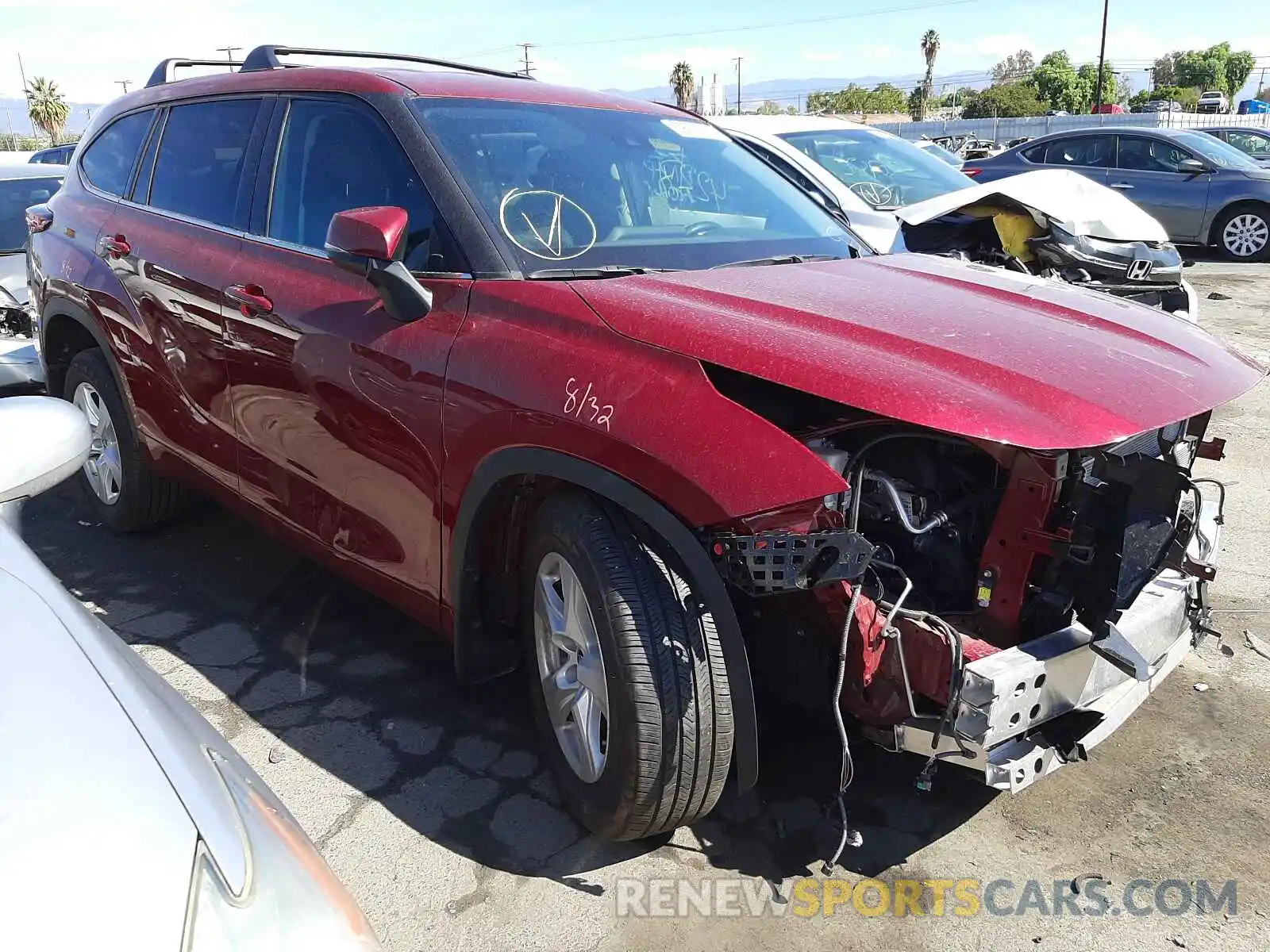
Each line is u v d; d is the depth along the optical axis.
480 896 2.37
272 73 3.53
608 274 2.73
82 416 1.89
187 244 3.59
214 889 1.22
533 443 2.34
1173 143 13.27
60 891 1.12
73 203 4.46
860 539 1.97
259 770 2.83
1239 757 2.94
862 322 2.38
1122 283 5.81
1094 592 2.26
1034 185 6.04
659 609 2.20
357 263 2.64
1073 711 2.29
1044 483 2.24
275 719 3.09
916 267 3.12
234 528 4.57
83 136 4.71
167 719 1.50
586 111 3.40
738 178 3.54
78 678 1.46
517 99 3.26
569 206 2.93
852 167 6.75
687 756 2.23
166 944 1.11
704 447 2.07
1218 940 2.26
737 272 2.81
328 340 2.91
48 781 1.25
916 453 2.42
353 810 2.67
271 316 3.12
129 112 4.33
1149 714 3.17
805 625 2.27
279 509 3.35
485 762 2.89
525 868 2.46
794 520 2.01
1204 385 2.39
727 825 2.63
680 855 2.52
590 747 2.44
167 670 3.36
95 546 4.38
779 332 2.28
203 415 3.59
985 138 42.59
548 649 2.59
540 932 2.27
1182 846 2.57
